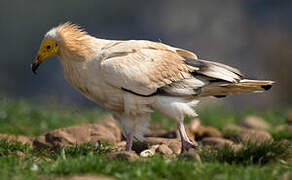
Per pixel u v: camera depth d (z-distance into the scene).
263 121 16.56
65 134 12.34
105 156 9.56
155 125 15.91
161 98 11.00
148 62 10.93
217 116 17.58
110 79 10.74
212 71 11.18
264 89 11.67
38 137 12.32
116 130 13.67
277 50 38.72
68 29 11.24
